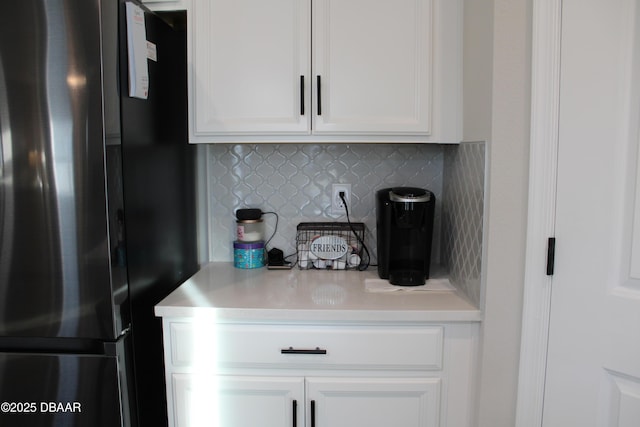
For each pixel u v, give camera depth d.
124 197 1.30
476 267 1.42
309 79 1.57
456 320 1.40
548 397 1.27
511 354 1.33
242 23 1.56
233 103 1.59
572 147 1.19
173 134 1.64
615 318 1.16
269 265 1.88
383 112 1.57
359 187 1.94
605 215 1.16
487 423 1.38
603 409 1.20
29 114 1.19
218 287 1.64
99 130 1.19
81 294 1.24
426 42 1.54
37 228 1.22
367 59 1.56
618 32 1.12
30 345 1.28
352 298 1.51
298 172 1.95
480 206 1.39
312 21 1.55
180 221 1.72
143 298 1.42
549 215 1.23
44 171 1.21
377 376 1.45
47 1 1.16
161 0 1.56
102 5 1.17
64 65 1.17
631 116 1.12
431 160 1.92
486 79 1.33
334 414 1.46
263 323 1.43
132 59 1.30
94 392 1.27
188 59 1.58
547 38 1.19
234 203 1.97
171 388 1.47
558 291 1.23
